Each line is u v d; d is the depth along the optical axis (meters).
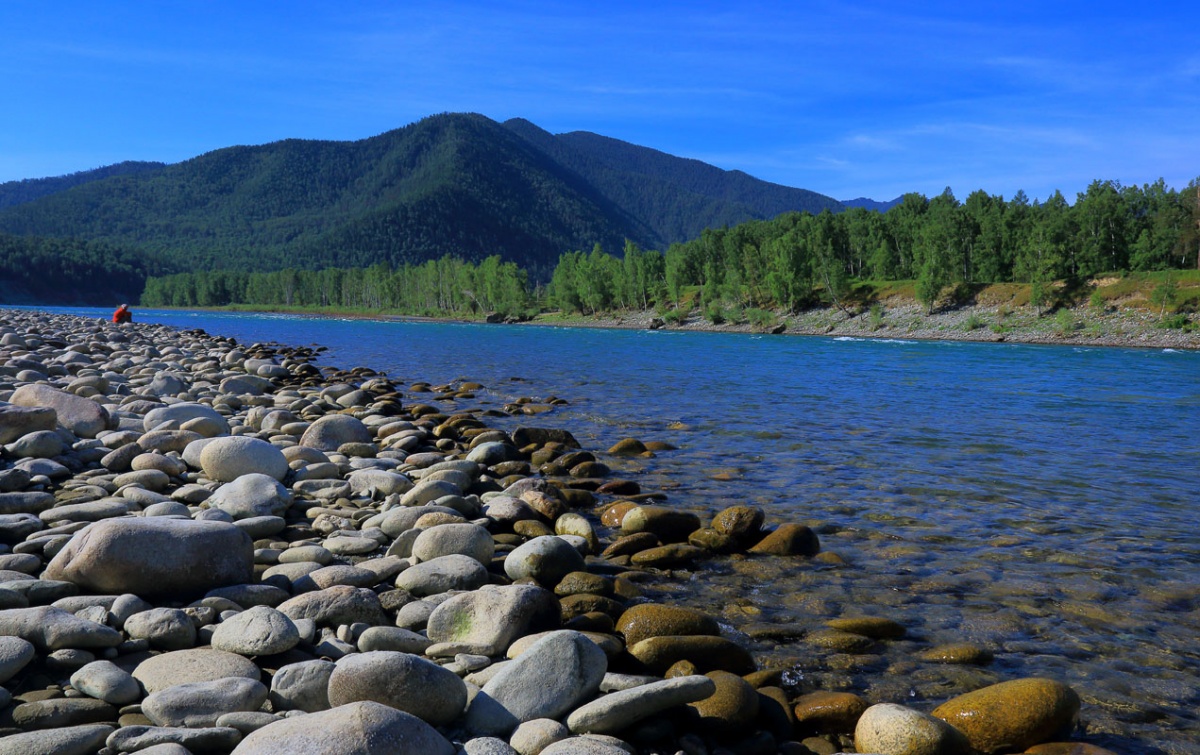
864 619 6.20
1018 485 11.63
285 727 3.67
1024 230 92.75
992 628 6.31
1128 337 66.88
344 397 18.59
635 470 12.31
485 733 4.26
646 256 128.75
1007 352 52.41
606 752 3.79
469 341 59.66
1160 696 5.22
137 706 4.21
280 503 8.23
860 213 124.19
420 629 5.64
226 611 5.39
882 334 81.69
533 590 5.61
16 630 4.69
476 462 11.98
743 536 8.29
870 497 10.77
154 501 7.98
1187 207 88.88
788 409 20.08
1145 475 12.48
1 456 9.49
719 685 4.79
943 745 4.20
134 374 20.91
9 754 3.58
